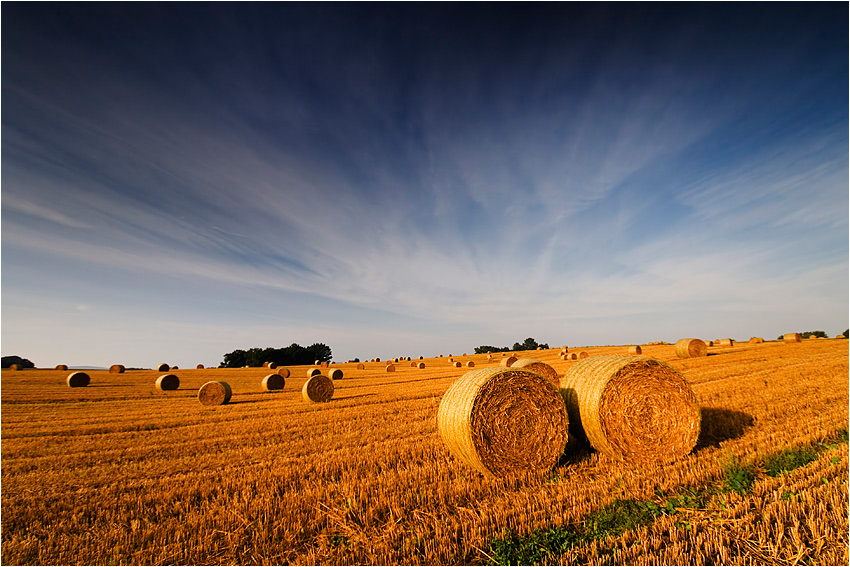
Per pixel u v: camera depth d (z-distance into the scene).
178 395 24.64
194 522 5.73
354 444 9.94
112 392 26.44
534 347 121.00
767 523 4.68
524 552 4.58
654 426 8.22
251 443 10.65
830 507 5.10
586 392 8.50
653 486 6.15
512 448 7.59
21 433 12.73
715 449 8.15
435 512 5.73
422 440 9.88
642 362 8.41
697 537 4.54
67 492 7.29
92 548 5.23
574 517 5.31
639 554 4.39
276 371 52.56
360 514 5.68
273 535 5.30
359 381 32.59
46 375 43.16
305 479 7.44
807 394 12.72
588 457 8.42
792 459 6.93
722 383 16.39
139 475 8.19
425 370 47.06
